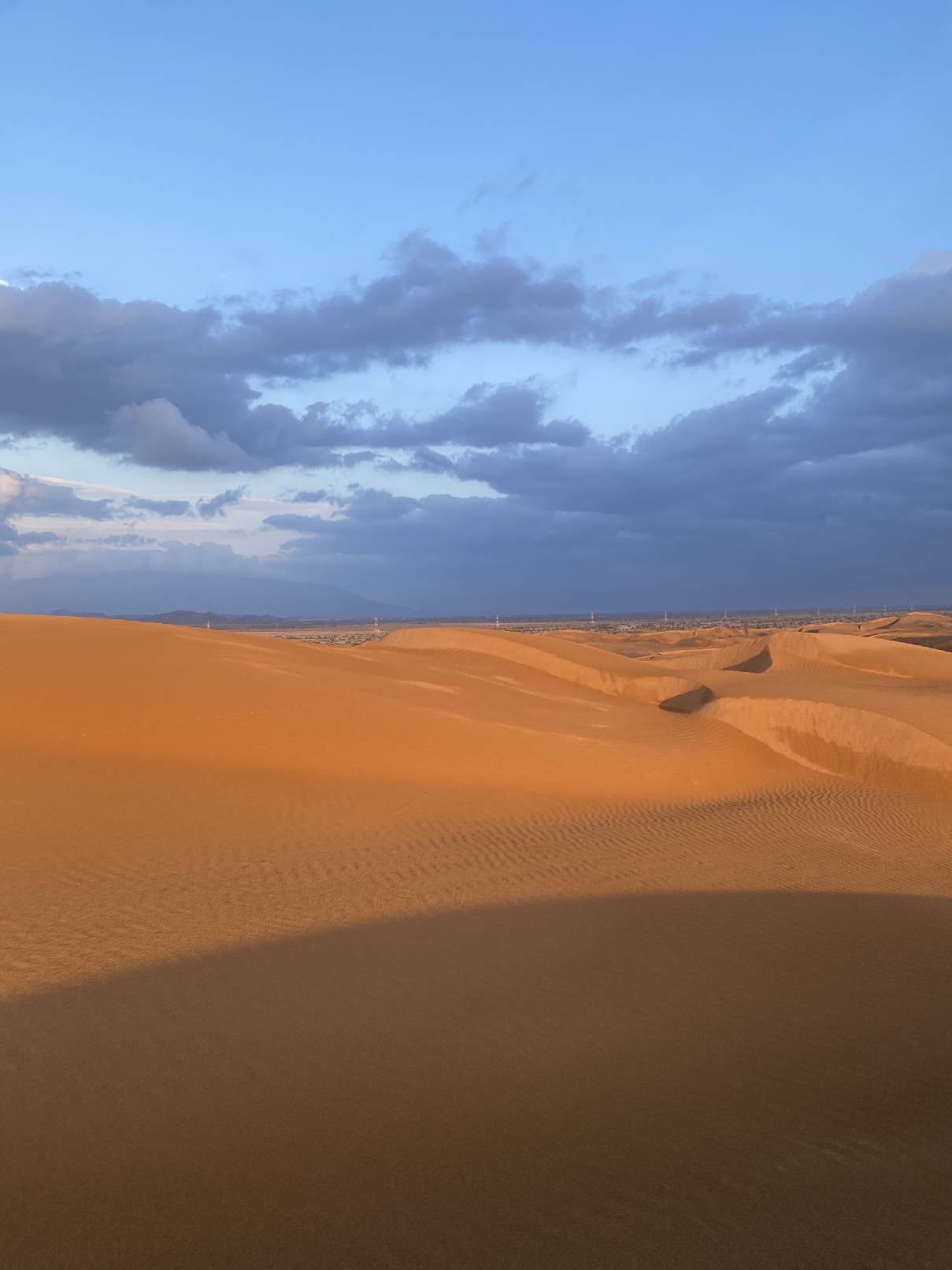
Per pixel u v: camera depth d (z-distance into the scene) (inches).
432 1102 187.0
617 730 917.8
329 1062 204.4
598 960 296.2
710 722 978.1
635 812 629.6
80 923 309.0
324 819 524.1
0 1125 169.3
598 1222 146.3
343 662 1093.8
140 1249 133.8
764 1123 188.7
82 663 830.5
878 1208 155.7
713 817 631.2
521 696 1080.2
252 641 1132.5
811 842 567.8
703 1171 166.4
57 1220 139.9
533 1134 175.9
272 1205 146.6
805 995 274.7
